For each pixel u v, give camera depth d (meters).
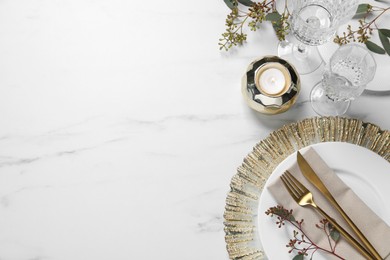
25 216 1.10
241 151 1.08
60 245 1.09
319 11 1.04
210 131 1.09
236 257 1.03
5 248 1.10
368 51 1.01
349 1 1.00
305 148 1.01
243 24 1.10
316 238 0.99
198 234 1.07
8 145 1.12
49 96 1.13
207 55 1.11
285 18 1.04
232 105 1.09
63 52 1.14
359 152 1.00
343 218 0.99
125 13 1.13
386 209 1.00
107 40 1.13
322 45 1.08
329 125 1.05
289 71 1.02
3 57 1.14
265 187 1.00
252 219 1.04
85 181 1.10
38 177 1.11
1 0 1.16
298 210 0.99
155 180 1.09
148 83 1.11
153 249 1.08
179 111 1.10
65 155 1.11
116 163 1.10
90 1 1.14
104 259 1.08
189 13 1.12
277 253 0.99
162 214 1.08
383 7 1.08
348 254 0.97
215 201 1.08
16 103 1.13
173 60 1.11
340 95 1.01
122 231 1.08
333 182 1.00
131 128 1.11
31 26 1.15
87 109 1.12
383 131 1.04
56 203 1.10
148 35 1.12
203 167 1.08
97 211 1.09
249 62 1.10
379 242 0.97
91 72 1.12
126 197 1.09
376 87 1.06
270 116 1.08
